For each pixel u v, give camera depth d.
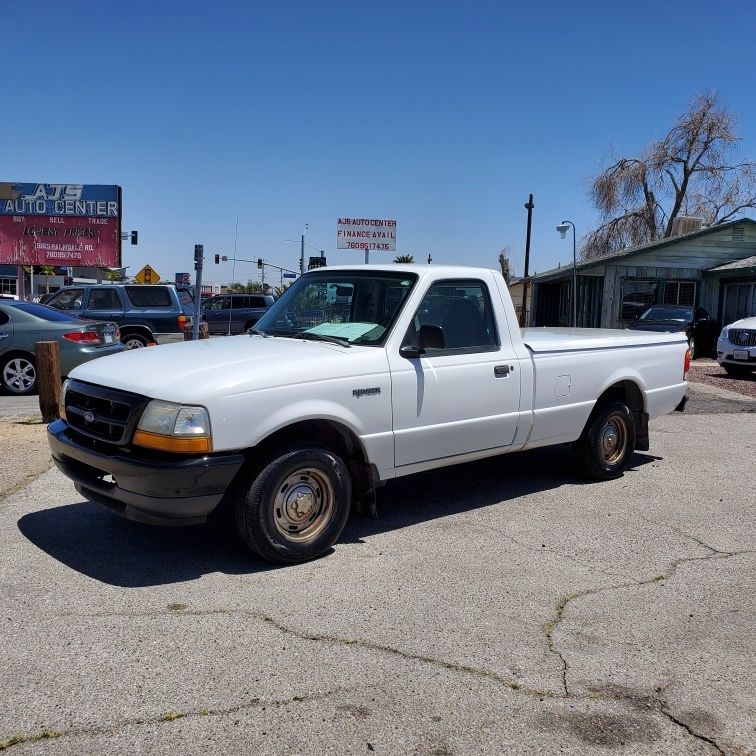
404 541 5.13
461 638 3.73
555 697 3.22
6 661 3.42
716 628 3.91
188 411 4.16
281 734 2.91
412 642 3.68
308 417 4.52
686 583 4.51
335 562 4.70
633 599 4.26
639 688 3.31
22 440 7.86
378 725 2.98
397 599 4.17
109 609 3.96
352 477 5.06
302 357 4.71
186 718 3.00
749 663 3.56
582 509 5.98
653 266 23.16
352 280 5.55
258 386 4.35
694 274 23.38
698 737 2.96
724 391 13.32
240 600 4.10
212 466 4.18
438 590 4.31
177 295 17.19
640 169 40.38
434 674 3.38
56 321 11.70
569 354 6.21
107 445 4.48
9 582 4.29
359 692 3.22
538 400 5.96
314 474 4.64
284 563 4.61
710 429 9.59
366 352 4.93
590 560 4.86
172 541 4.98
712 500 6.31
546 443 6.19
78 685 3.22
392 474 5.10
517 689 3.28
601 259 23.03
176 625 3.79
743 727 3.04
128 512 4.38
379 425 4.92
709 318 21.05
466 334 5.53
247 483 4.40
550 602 4.19
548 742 2.90
